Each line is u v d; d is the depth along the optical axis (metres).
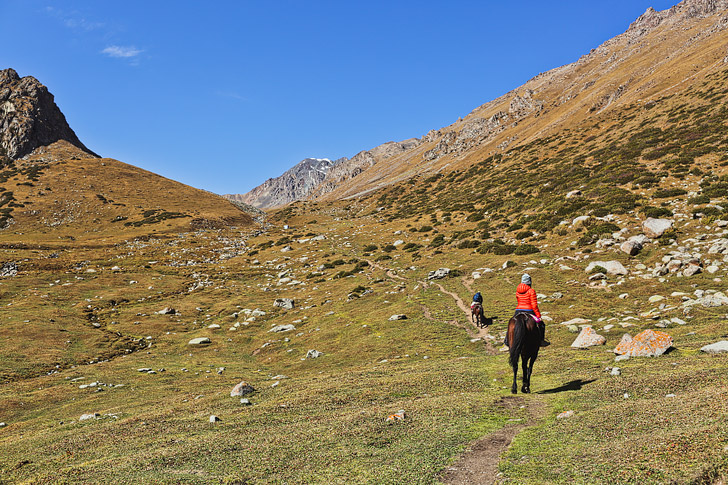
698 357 16.19
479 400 14.28
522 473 7.99
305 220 135.25
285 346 40.88
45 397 27.91
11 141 152.62
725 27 118.44
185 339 46.53
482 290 45.03
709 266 34.97
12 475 11.89
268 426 13.88
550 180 80.81
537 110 162.88
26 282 66.25
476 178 116.44
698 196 47.94
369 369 26.25
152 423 16.84
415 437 10.85
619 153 76.62
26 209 115.81
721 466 6.32
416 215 102.25
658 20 193.88
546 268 45.41
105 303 60.28
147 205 132.38
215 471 9.55
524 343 15.32
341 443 10.75
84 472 10.10
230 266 84.50
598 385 14.29
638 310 31.89
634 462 7.21
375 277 59.91
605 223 50.78
